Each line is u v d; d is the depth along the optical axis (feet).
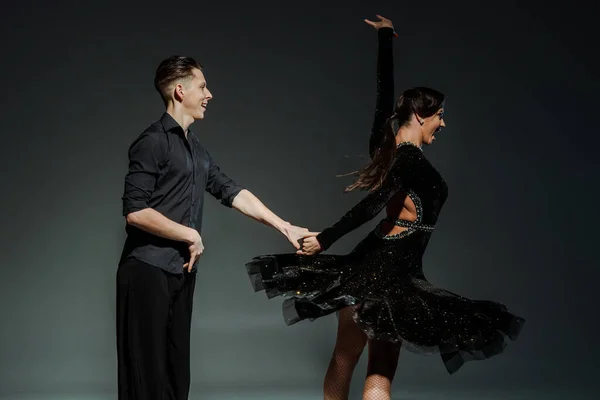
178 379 9.25
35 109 21.47
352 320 8.99
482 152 23.00
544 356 19.27
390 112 10.02
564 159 23.07
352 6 22.43
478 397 14.58
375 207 8.44
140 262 8.83
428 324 8.28
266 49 22.30
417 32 22.76
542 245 23.07
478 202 23.07
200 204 9.37
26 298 21.38
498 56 22.90
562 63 22.97
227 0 22.13
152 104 21.77
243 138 22.29
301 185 22.43
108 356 18.88
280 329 21.38
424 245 8.86
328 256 9.26
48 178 21.52
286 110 22.35
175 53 21.90
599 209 23.04
